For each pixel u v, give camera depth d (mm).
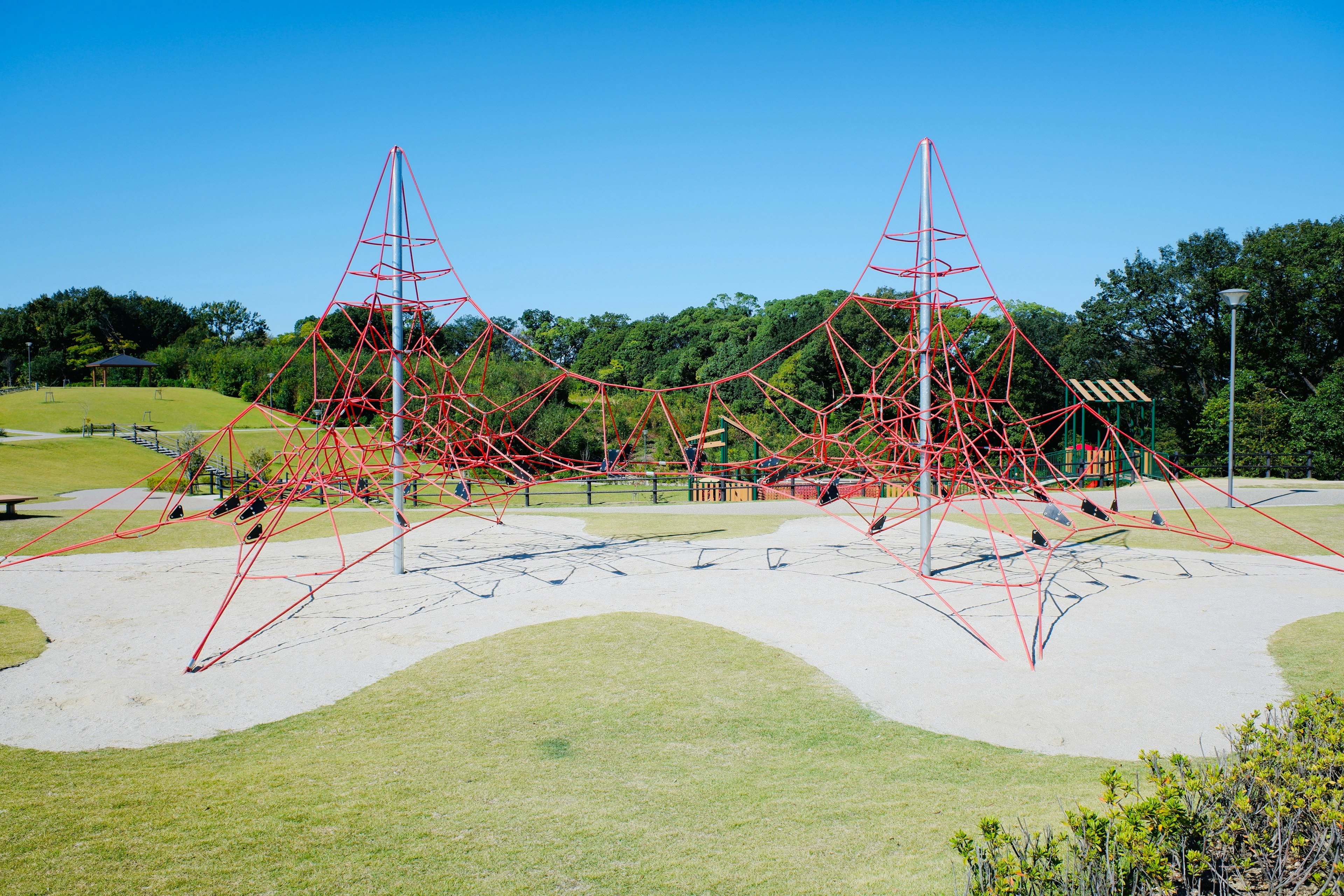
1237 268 45094
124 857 5098
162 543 19438
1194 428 47219
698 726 7848
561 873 4812
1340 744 4570
